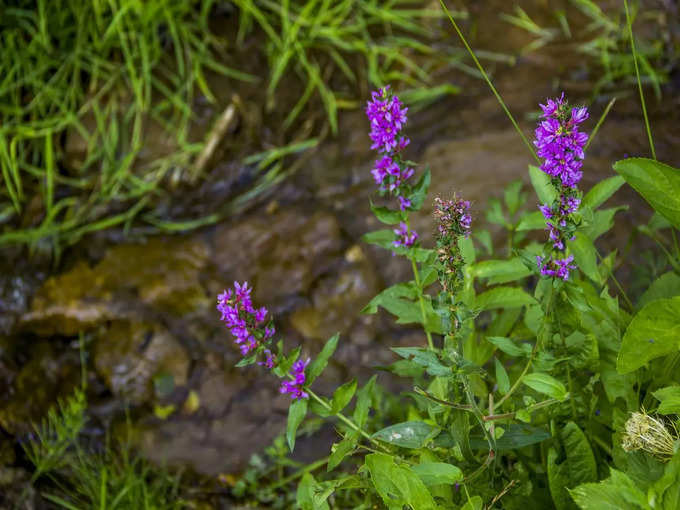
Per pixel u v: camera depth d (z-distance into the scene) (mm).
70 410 1775
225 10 2375
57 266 1956
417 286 1301
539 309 1332
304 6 2355
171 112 2156
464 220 1169
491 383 1462
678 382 1295
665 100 2072
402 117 1222
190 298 1881
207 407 1774
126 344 1834
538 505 1279
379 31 2326
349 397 1249
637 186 1219
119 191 2080
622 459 1237
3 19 2244
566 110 1151
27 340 1864
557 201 1179
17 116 2143
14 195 2084
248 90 2197
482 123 2064
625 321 1341
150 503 1629
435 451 1264
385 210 1272
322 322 1840
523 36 2283
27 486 1648
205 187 2074
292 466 1678
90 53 2217
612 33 2260
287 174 2068
